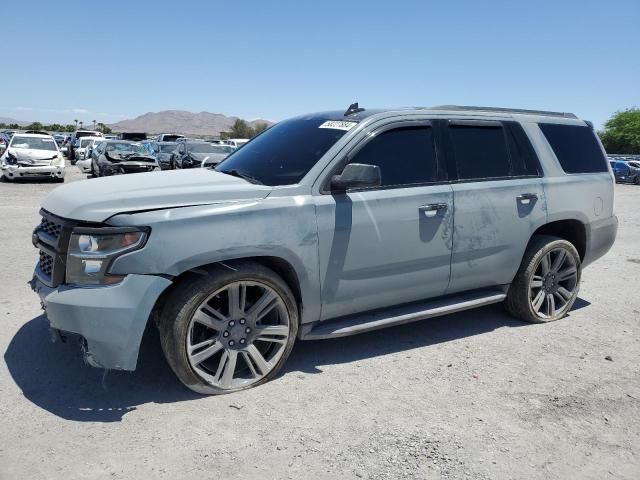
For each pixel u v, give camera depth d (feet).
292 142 13.74
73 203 10.81
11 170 60.03
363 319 13.28
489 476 8.93
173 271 10.45
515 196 15.07
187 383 11.02
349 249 12.44
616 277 23.09
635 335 15.74
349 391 11.76
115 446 9.44
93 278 10.28
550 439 10.08
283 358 12.14
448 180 14.06
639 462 9.48
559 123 17.01
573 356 14.03
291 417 10.59
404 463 9.20
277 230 11.43
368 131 13.04
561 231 17.54
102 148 66.44
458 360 13.60
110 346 10.21
